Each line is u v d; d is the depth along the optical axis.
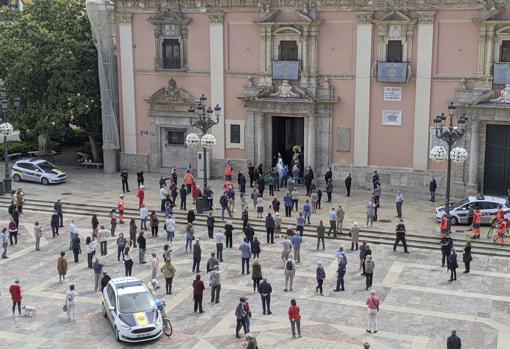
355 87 42.22
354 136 42.81
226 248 33.78
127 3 46.19
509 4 38.41
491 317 25.62
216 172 46.41
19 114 48.53
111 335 24.70
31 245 34.69
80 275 30.56
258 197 38.78
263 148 45.03
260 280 28.23
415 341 23.77
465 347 23.25
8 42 49.12
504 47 39.12
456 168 41.03
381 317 25.70
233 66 44.66
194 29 45.12
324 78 42.66
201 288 26.20
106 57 47.38
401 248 33.41
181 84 46.22
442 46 40.16
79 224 38.00
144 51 46.69
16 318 26.20
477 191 40.81
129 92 47.72
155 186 45.00
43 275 30.61
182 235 35.88
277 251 33.28
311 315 25.97
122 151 48.88
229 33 44.38
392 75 40.88
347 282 29.23
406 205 39.94
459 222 35.97
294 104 43.19
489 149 40.75
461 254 32.28
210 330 24.98
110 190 44.12
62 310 26.91
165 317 24.83
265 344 23.69
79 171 50.22
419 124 41.34
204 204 38.78
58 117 47.19
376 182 40.00
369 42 41.41
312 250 33.28
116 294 24.97
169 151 47.88
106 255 33.00
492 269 30.55
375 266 31.00
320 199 39.69
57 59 46.75
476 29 39.31
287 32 42.75
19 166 46.81
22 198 40.03
